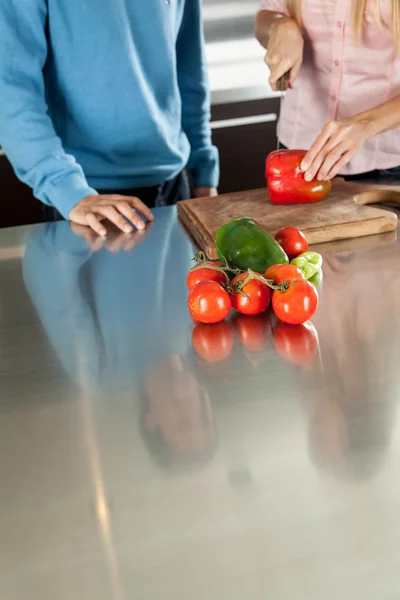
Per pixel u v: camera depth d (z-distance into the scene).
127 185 1.64
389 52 1.50
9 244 1.33
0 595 0.57
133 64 1.50
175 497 0.66
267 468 0.68
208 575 0.57
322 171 1.34
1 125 1.44
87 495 0.67
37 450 0.74
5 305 1.09
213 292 0.96
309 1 1.49
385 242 1.24
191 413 0.78
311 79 1.62
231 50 2.37
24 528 0.64
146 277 1.16
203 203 1.42
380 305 1.01
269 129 2.46
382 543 0.58
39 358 0.92
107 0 1.43
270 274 1.01
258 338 0.94
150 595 0.56
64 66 1.48
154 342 0.95
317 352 0.89
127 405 0.81
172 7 1.54
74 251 1.28
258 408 0.78
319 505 0.63
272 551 0.59
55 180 1.43
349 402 0.78
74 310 1.06
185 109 1.80
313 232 1.24
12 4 1.37
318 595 0.54
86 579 0.58
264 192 1.46
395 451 0.69
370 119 1.37
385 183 1.51
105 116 1.53
